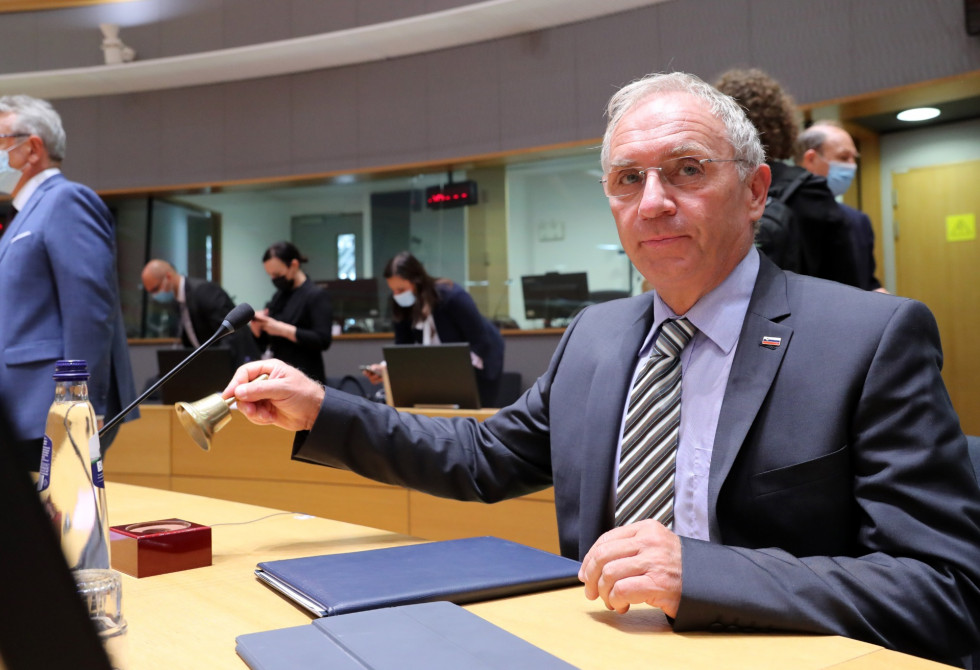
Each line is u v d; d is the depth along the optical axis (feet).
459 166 20.29
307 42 19.99
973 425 15.39
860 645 2.49
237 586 3.29
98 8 22.72
